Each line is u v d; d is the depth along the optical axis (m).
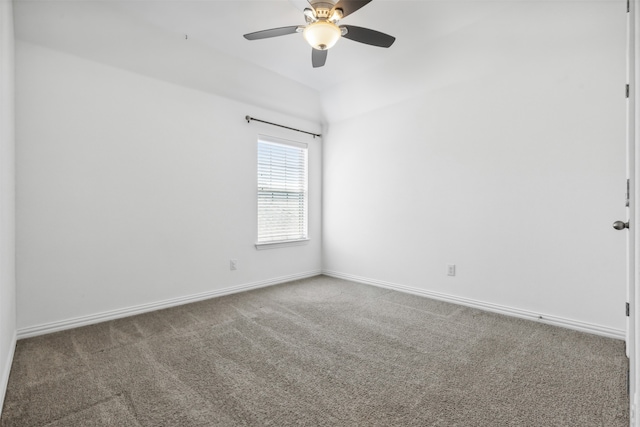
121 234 2.62
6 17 1.70
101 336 2.23
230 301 3.09
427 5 2.33
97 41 2.39
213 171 3.20
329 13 1.96
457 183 3.01
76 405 1.44
